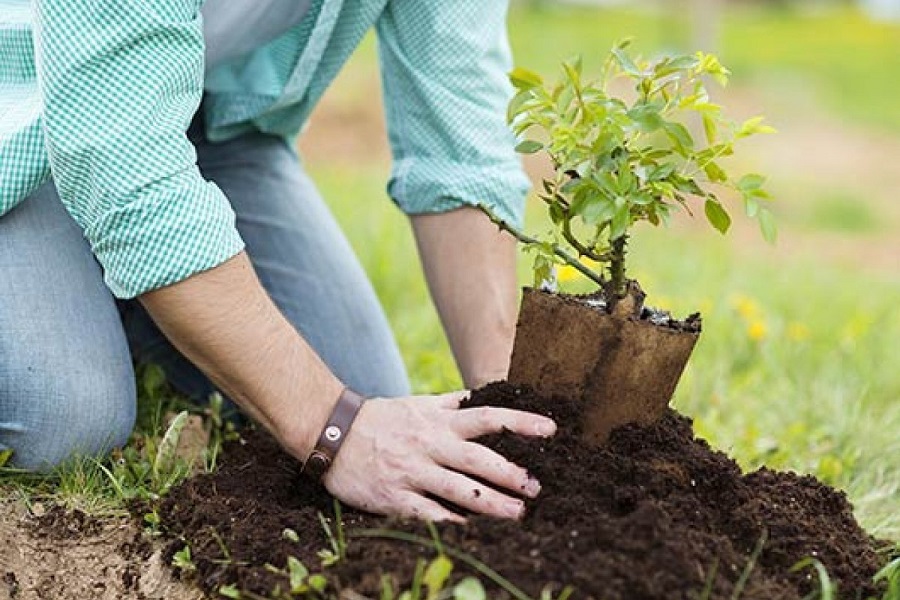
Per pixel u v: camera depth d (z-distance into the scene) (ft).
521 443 8.39
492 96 10.94
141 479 9.93
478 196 10.83
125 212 8.33
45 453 9.84
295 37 11.09
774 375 15.30
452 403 8.82
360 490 8.59
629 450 8.57
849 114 49.16
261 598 7.91
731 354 15.80
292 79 11.02
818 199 36.88
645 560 7.63
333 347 11.96
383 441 8.56
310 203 12.39
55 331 9.82
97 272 10.30
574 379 8.57
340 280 12.14
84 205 8.57
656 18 64.49
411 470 8.39
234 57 10.90
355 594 7.70
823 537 8.46
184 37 8.55
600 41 57.47
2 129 9.50
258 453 10.43
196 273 8.41
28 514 9.47
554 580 7.52
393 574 7.68
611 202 8.08
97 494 9.69
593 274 8.64
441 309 11.10
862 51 64.28
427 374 13.65
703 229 30.76
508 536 7.89
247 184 12.13
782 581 8.02
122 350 10.16
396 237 19.30
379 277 17.15
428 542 7.85
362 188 25.58
